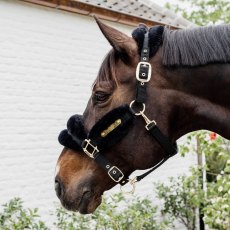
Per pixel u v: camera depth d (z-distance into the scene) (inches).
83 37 254.2
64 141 83.7
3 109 217.2
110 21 262.7
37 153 230.2
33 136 229.0
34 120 229.6
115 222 209.6
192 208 290.8
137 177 81.4
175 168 301.7
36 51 231.8
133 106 77.4
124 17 258.5
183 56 76.9
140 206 233.3
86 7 239.6
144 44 78.0
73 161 84.2
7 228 194.5
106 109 78.9
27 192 225.5
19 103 223.6
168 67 77.7
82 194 82.4
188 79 77.8
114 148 79.2
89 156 82.4
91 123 80.7
